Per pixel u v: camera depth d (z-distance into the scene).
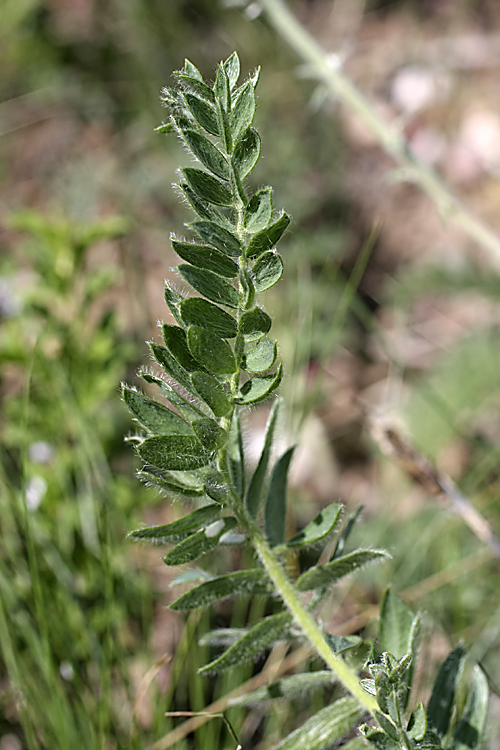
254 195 0.27
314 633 0.29
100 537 0.40
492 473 0.54
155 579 0.46
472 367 0.60
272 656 0.41
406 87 0.80
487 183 0.78
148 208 0.80
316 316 0.60
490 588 0.45
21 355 0.49
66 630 0.40
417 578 0.47
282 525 0.31
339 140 0.83
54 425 0.48
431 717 0.30
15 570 0.41
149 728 0.41
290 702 0.41
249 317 0.26
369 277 0.73
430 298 0.70
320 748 0.29
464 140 0.80
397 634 0.30
